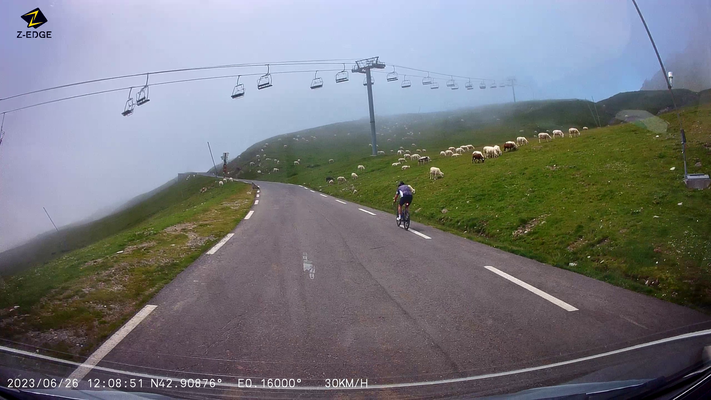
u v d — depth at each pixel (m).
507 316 6.02
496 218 14.45
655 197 12.32
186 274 8.98
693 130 21.03
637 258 8.52
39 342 5.33
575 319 5.83
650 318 5.81
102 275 8.59
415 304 6.68
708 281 6.97
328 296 7.23
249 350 5.09
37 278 8.53
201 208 25.42
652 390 3.79
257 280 8.38
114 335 5.58
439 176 28.69
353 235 13.84
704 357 4.39
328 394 4.08
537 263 9.41
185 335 5.57
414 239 12.80
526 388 4.01
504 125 100.62
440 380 4.28
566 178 17.77
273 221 18.39
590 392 3.80
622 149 20.97
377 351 5.03
